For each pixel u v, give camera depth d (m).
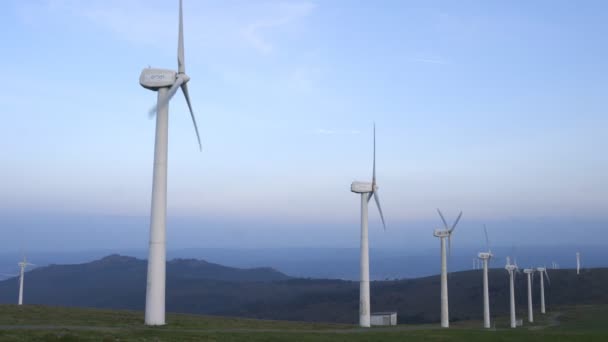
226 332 44.25
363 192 71.25
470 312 189.88
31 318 48.12
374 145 72.38
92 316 52.50
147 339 36.56
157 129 47.47
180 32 50.09
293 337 44.06
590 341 51.62
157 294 46.12
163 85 47.53
